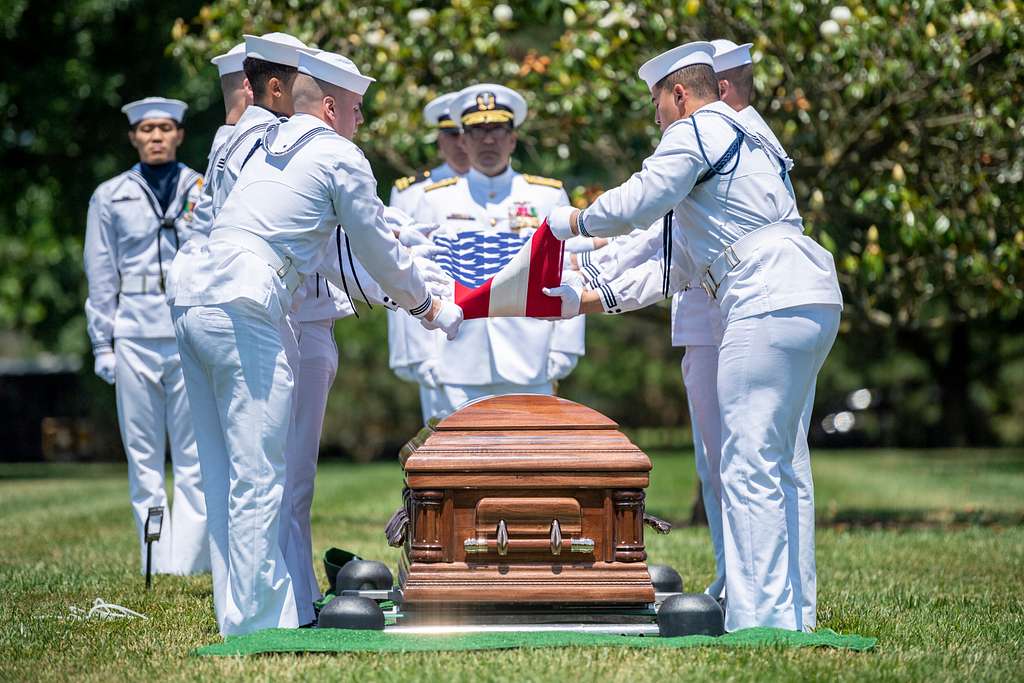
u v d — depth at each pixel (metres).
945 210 20.61
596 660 9.46
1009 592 14.16
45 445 61.22
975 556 17.48
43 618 12.11
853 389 67.12
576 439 10.46
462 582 10.30
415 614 10.41
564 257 12.36
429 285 11.85
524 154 29.41
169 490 30.78
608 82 20.25
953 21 19.66
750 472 10.69
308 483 12.95
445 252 13.38
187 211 16.61
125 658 10.08
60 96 36.94
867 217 21.72
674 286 11.58
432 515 10.37
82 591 14.03
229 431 10.54
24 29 37.09
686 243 11.30
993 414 66.44
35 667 9.77
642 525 10.50
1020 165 20.55
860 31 19.08
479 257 13.41
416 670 9.11
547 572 10.37
